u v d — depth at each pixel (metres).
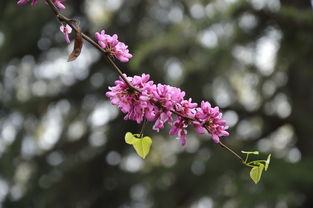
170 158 12.55
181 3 12.31
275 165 9.73
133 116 2.71
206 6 10.70
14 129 12.83
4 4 11.46
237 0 9.16
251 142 10.98
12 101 12.55
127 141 2.67
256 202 9.16
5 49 11.77
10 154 12.77
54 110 12.91
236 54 11.00
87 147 12.77
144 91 2.69
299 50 9.45
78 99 12.56
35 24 11.80
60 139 12.90
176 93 2.72
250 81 10.80
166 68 11.86
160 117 2.70
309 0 11.25
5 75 12.46
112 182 12.52
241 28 9.67
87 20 12.22
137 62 9.73
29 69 12.73
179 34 10.48
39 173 12.55
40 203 12.33
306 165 9.66
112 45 2.72
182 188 10.94
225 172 10.44
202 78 11.59
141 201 12.44
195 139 12.55
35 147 13.19
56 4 2.74
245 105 11.95
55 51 12.62
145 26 12.77
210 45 10.33
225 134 2.75
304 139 10.86
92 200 12.41
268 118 10.93
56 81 12.84
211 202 10.60
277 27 9.37
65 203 12.27
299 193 9.49
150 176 11.40
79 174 12.34
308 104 11.27
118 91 2.69
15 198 12.62
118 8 12.55
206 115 2.74
